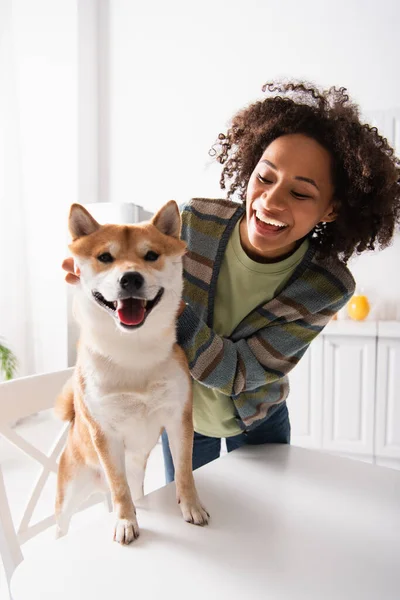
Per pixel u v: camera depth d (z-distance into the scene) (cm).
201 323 106
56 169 347
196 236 116
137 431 98
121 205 298
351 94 289
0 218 339
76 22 332
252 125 116
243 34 314
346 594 68
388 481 102
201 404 126
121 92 353
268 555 76
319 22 293
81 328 99
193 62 330
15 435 119
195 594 67
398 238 285
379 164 106
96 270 94
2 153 336
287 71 304
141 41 344
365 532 83
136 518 87
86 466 118
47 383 126
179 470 94
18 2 346
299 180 98
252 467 108
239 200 141
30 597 66
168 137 342
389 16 277
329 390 263
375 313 287
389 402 255
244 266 112
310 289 114
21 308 353
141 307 90
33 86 348
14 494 232
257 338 115
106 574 71
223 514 88
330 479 103
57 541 80
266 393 123
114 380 93
